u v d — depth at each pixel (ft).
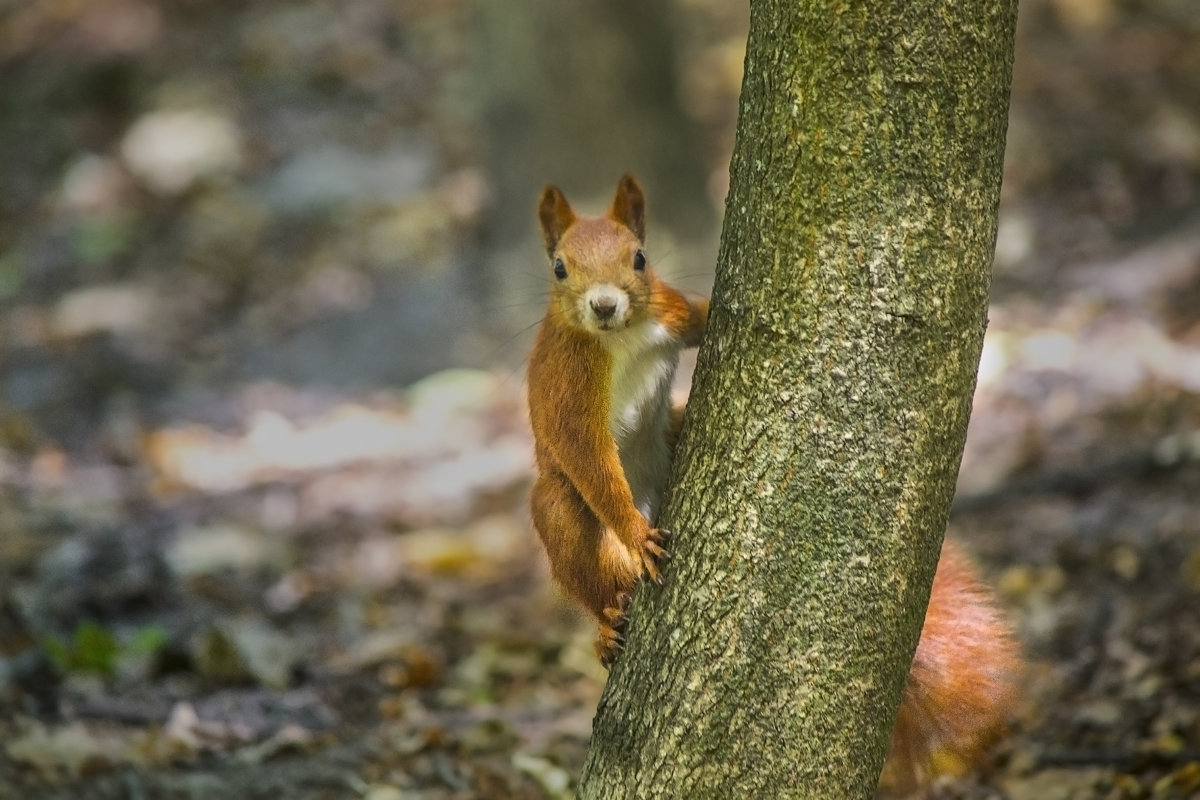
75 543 40.09
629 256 23.13
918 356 17.11
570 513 22.82
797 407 17.29
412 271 62.59
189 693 31.37
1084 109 64.95
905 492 17.33
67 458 48.67
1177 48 69.62
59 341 60.03
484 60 57.16
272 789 26.84
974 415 43.70
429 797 26.71
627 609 22.26
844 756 17.66
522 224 57.21
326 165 71.41
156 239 68.59
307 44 81.25
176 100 78.48
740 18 78.13
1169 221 54.80
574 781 27.27
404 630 35.99
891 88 16.65
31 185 75.10
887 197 16.85
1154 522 34.17
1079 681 29.27
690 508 18.17
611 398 22.82
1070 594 32.40
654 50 55.67
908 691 22.25
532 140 56.18
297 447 49.98
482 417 51.21
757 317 17.47
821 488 17.28
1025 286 52.34
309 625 36.32
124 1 86.99
